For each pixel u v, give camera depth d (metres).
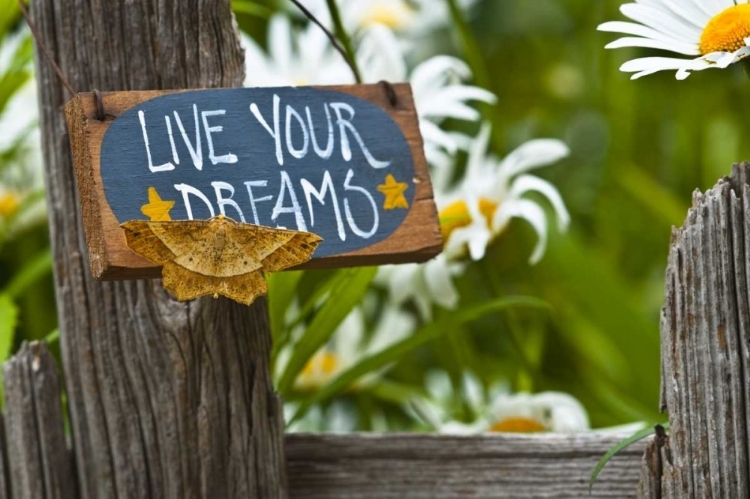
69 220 0.44
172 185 0.40
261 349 0.45
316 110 0.42
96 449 0.45
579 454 0.46
